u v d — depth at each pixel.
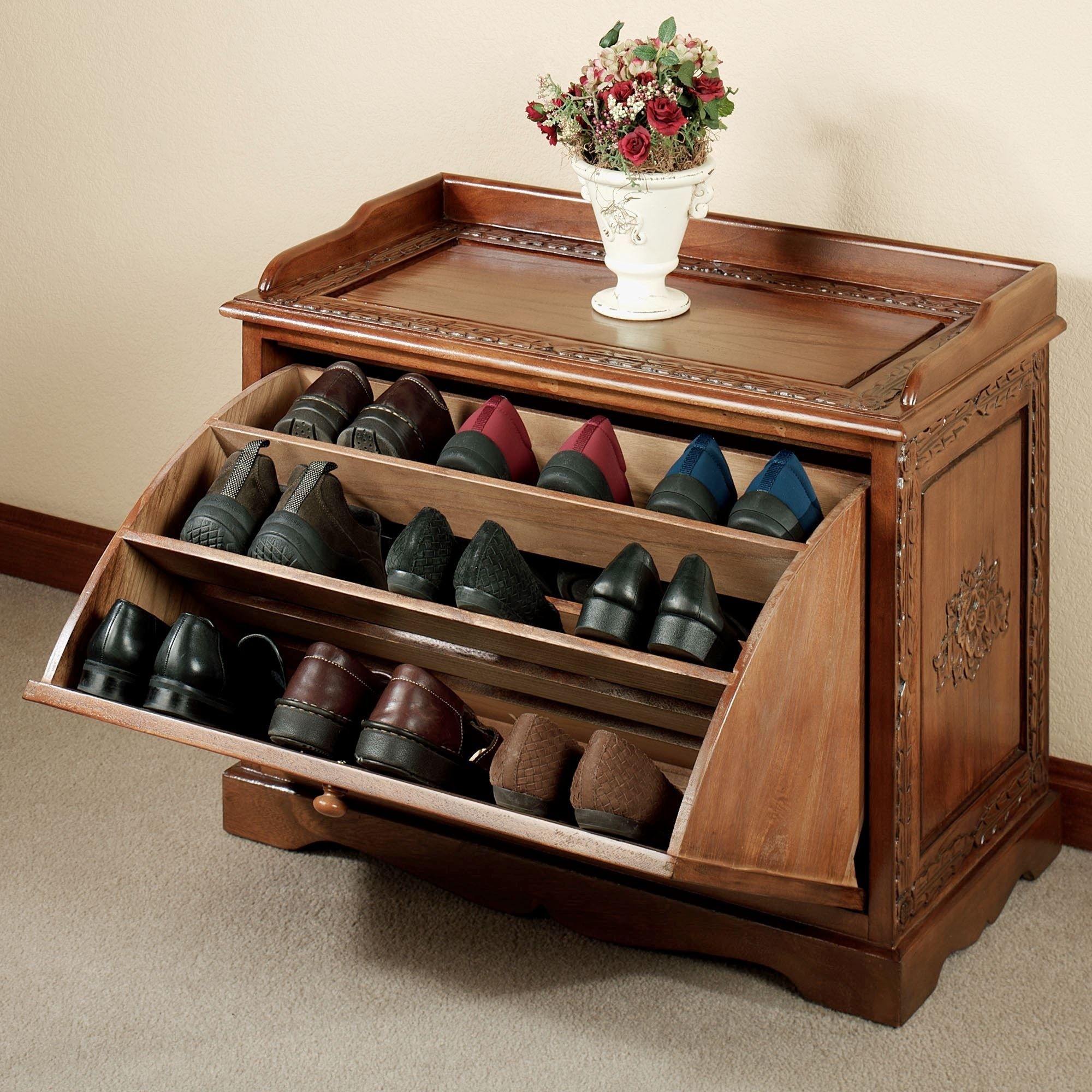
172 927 2.17
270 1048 1.95
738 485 1.97
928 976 2.04
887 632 1.83
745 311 2.14
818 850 1.87
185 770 2.55
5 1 2.87
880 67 2.20
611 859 1.68
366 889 2.27
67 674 1.91
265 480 1.98
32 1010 2.01
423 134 2.60
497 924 2.20
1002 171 2.16
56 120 2.91
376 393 2.19
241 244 2.83
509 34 2.46
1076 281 2.16
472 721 1.92
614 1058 1.94
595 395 1.95
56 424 3.14
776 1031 1.99
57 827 2.39
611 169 2.01
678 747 1.95
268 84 2.70
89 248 2.97
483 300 2.17
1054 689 2.36
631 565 1.80
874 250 2.21
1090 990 2.06
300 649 2.18
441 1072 1.92
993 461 2.01
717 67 2.18
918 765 1.94
